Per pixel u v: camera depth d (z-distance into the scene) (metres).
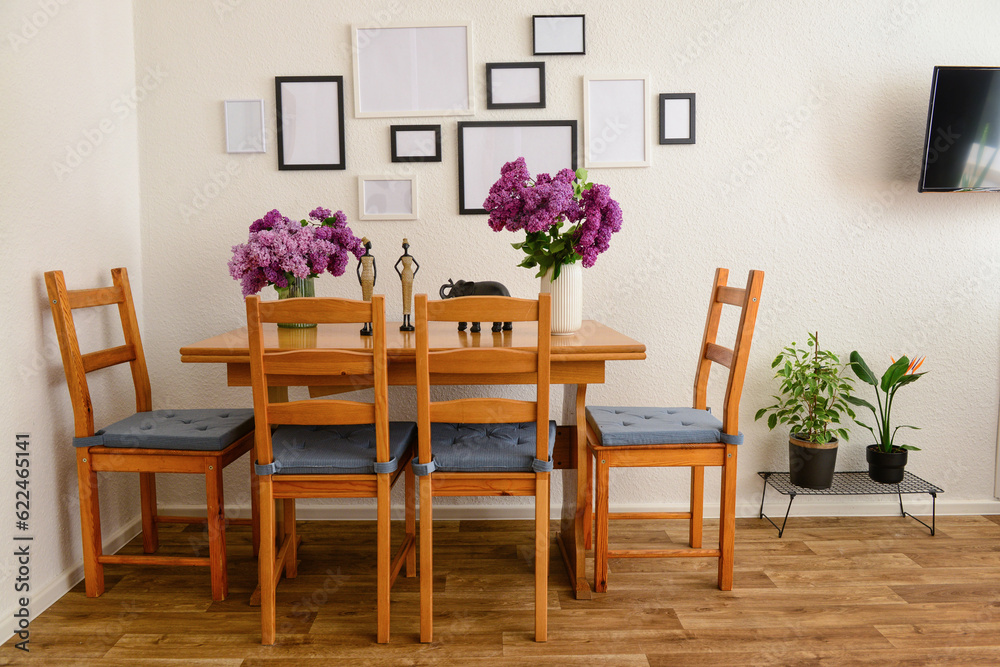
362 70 2.44
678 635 1.73
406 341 1.97
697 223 2.48
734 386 1.89
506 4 2.42
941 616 1.81
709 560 2.18
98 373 2.21
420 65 2.44
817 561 2.16
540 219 1.87
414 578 2.08
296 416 1.67
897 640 1.70
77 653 1.66
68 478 2.04
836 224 2.49
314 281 2.33
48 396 1.96
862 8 2.42
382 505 1.68
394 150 2.45
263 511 1.69
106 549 2.24
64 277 2.00
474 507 2.57
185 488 2.57
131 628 1.78
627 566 2.14
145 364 2.24
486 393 2.54
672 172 2.46
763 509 2.59
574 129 2.44
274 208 2.48
